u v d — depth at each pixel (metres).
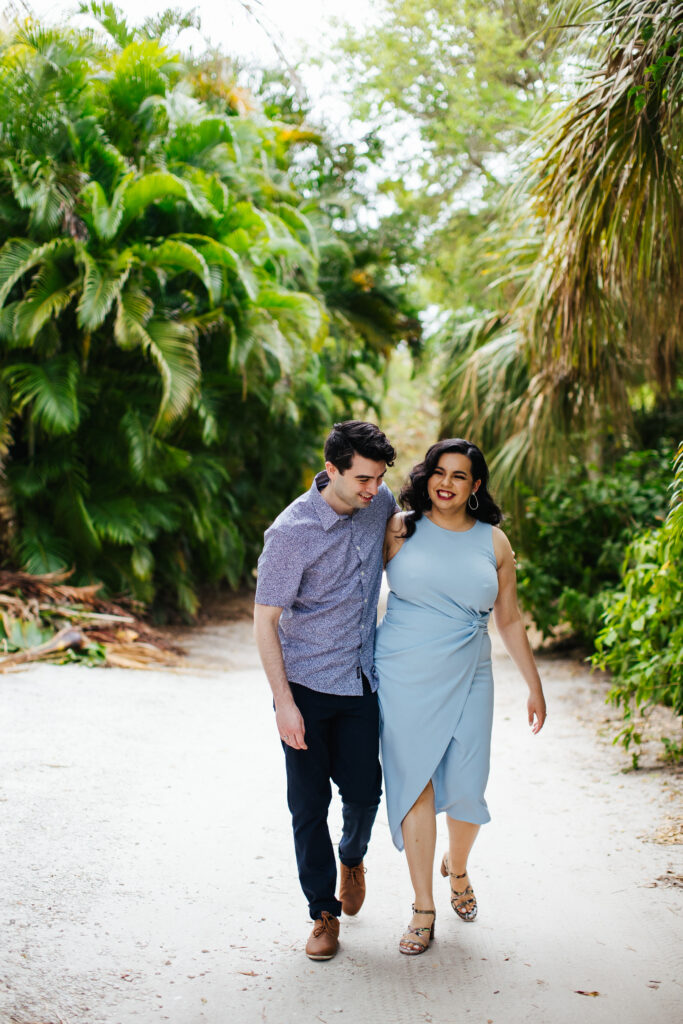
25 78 7.32
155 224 8.50
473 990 2.45
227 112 9.05
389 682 2.80
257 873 3.23
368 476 2.60
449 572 2.79
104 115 7.95
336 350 13.13
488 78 6.43
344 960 2.63
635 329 5.97
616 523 7.88
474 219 10.77
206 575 11.34
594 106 4.43
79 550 8.41
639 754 4.64
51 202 7.36
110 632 7.70
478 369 8.91
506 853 3.53
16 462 8.25
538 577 7.78
